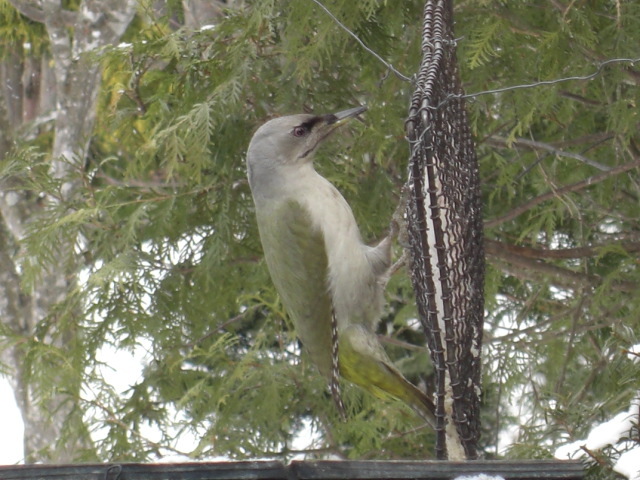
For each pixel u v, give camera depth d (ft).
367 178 40.86
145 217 42.45
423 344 55.47
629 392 29.58
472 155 32.19
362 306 31.40
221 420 42.60
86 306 42.98
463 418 26.53
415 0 37.93
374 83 39.17
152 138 39.58
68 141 58.13
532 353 44.75
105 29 59.16
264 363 43.98
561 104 42.98
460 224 28.89
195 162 37.65
